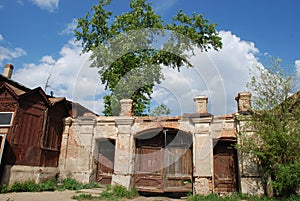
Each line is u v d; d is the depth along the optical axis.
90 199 8.41
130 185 10.31
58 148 12.05
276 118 8.96
